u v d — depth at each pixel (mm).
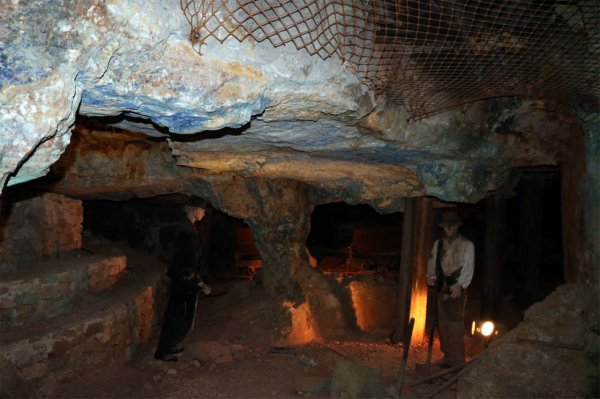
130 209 9602
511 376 4141
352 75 3098
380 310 8305
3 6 1899
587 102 3879
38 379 4078
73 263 5832
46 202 5840
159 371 5418
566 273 4879
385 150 4578
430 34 3020
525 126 4520
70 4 1994
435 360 6277
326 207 13203
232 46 2510
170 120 2738
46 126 2094
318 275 7715
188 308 5785
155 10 2209
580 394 3865
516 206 11352
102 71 2215
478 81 3438
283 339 6727
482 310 7375
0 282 4453
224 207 7254
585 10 2760
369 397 4699
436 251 5824
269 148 4672
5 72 1966
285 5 2656
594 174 4262
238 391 4977
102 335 4906
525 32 2951
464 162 5266
